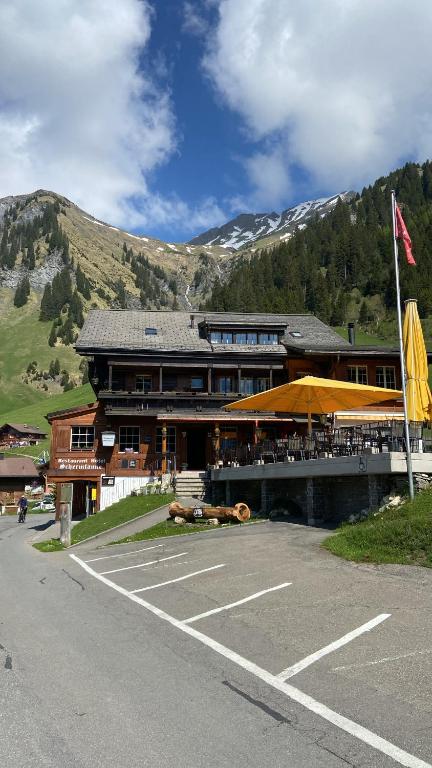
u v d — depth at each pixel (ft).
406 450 50.31
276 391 71.41
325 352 111.96
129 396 117.08
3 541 100.07
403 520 44.27
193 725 16.79
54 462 116.57
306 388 69.46
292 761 14.49
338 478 61.77
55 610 33.91
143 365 120.26
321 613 27.89
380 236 578.25
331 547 43.62
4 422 431.43
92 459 116.98
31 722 17.35
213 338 128.06
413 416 59.62
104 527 85.61
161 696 19.12
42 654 24.63
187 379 125.08
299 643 23.94
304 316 148.66
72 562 57.77
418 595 29.35
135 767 14.42
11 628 29.68
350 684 19.33
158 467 118.11
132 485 116.67
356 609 27.94
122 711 17.99
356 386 68.59
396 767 14.06
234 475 85.56
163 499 96.43
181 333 131.13
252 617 28.53
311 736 15.83
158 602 34.24
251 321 129.18
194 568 44.29
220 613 29.99
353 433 66.18
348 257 568.00
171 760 14.73
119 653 24.32
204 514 74.08
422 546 38.40
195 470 120.16
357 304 497.87
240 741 15.69
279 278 592.19
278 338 129.29
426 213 609.42
